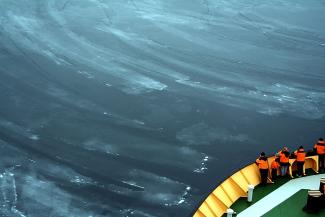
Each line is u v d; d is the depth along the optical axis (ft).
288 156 55.26
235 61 205.36
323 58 215.10
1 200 96.48
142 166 115.14
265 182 54.03
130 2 278.46
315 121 150.51
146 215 94.43
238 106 159.33
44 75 175.83
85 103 153.58
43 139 126.82
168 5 278.67
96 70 183.62
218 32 242.17
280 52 220.43
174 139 132.05
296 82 185.26
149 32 232.94
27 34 216.95
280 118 151.53
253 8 286.87
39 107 148.25
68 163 114.21
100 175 109.29
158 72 186.09
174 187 106.22
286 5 297.94
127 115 146.51
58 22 236.22
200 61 202.08
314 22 268.21
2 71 176.55
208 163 119.55
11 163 112.47
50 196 98.94
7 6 252.42
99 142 126.93
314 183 54.75
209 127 141.79
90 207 95.91
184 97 163.84
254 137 136.98
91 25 236.02
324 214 48.70
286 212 49.01
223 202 49.32
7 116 140.46
